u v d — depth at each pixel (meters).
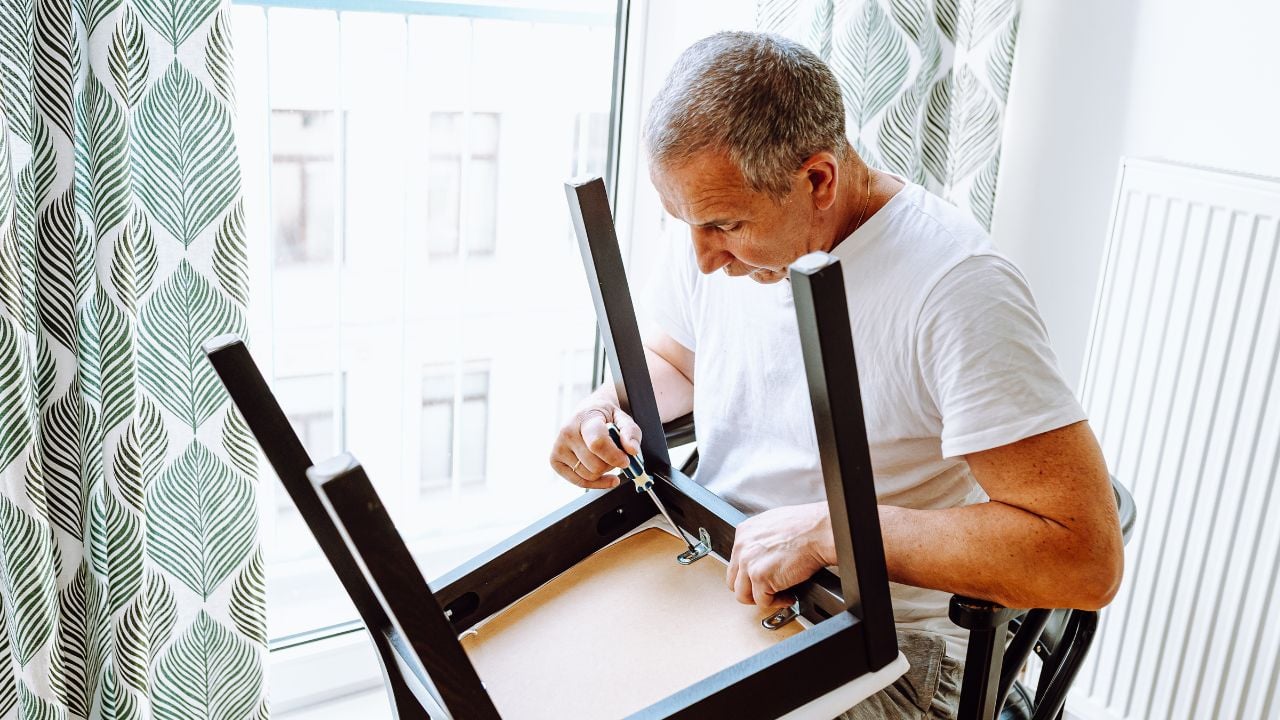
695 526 1.11
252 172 2.34
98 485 1.37
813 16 1.62
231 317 1.40
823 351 0.77
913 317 1.08
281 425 0.85
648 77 1.94
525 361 2.82
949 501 1.22
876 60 1.61
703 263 1.10
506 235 2.71
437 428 2.79
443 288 2.71
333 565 0.90
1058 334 1.88
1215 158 1.60
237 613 1.54
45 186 1.22
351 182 2.55
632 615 1.01
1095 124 1.75
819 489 1.22
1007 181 1.90
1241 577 1.54
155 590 1.47
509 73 2.56
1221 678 1.59
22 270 1.23
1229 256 1.48
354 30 2.40
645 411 1.16
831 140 1.04
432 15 2.36
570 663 0.94
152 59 1.27
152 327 1.36
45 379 1.30
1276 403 1.46
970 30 1.73
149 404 1.39
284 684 1.88
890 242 1.11
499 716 0.77
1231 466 1.53
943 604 1.22
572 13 2.47
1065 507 0.99
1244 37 1.53
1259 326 1.46
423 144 2.56
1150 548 1.65
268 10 2.23
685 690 0.84
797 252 1.09
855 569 0.86
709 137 0.98
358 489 0.68
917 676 1.12
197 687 1.55
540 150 2.64
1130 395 1.63
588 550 1.10
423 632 0.72
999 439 1.00
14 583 1.31
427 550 2.44
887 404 1.14
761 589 0.98
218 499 1.47
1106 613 1.73
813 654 0.87
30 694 1.36
